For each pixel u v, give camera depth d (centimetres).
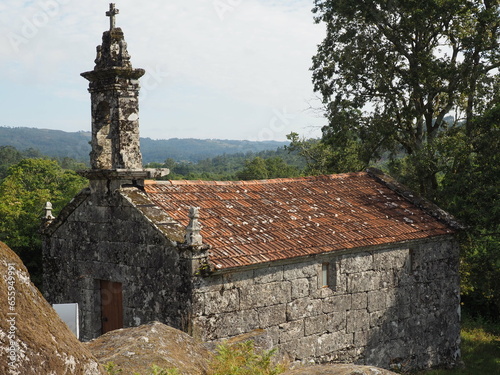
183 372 657
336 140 2581
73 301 1464
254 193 1589
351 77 2481
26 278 438
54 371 406
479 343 2067
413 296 1628
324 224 1512
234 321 1227
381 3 2297
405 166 2375
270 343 1178
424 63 2294
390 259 1571
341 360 1435
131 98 1362
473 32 2323
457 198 1988
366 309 1504
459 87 2238
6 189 4162
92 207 1411
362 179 1919
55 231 1523
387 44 2456
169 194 1417
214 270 1163
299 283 1355
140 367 637
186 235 1181
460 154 2045
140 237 1285
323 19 2527
